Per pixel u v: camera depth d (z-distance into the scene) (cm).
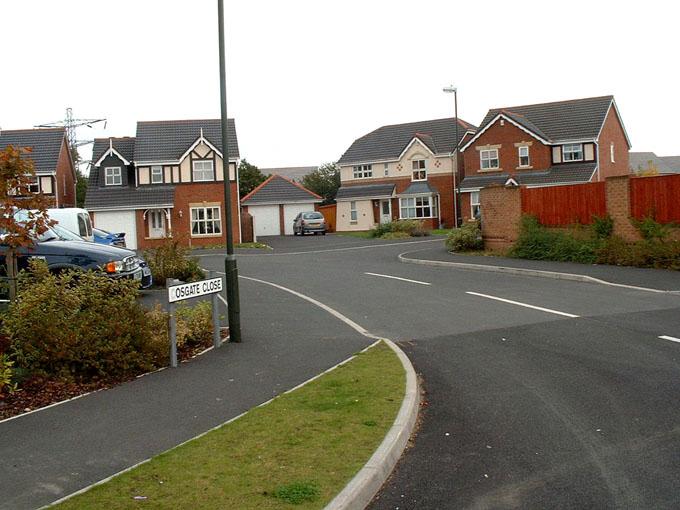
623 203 2183
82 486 576
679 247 1923
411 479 590
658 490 540
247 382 895
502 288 1769
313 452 621
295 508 509
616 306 1396
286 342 1151
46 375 909
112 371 938
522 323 1257
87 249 1488
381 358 993
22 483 584
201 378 923
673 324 1180
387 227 4831
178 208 4906
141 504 521
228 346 1129
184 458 616
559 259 2314
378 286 1928
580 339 1097
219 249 4244
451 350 1069
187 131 5109
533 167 5312
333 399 788
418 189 5900
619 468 587
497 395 820
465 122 6400
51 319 937
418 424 735
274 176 6519
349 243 4297
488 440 674
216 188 4928
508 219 2662
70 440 690
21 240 1005
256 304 1625
